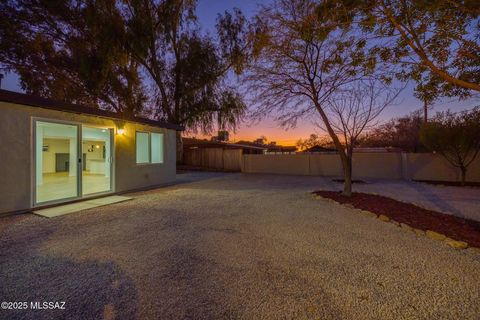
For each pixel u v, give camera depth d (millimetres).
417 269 2406
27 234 3398
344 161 6320
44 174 11422
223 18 13734
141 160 8250
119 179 7059
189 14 13984
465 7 2828
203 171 17031
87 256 2674
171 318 1669
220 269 2385
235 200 6062
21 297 1903
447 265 2494
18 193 4551
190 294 1953
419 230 3590
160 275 2260
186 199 6199
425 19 3268
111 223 3979
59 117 5309
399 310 1765
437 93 4176
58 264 2475
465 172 9406
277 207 5250
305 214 4641
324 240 3232
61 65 12109
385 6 3148
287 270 2371
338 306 1811
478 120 8273
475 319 1674
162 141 9211
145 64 13953
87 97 13008
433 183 9891
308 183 10031
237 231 3594
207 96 14836
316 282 2146
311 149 21219
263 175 14258
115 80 12961
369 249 2926
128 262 2529
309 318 1678
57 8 10414
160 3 12953
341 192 6867
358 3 3346
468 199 6414
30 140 4727
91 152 13258
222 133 16422
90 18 10477
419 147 17719
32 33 10617
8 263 2486
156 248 2916
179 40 14555
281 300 1878
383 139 21094
